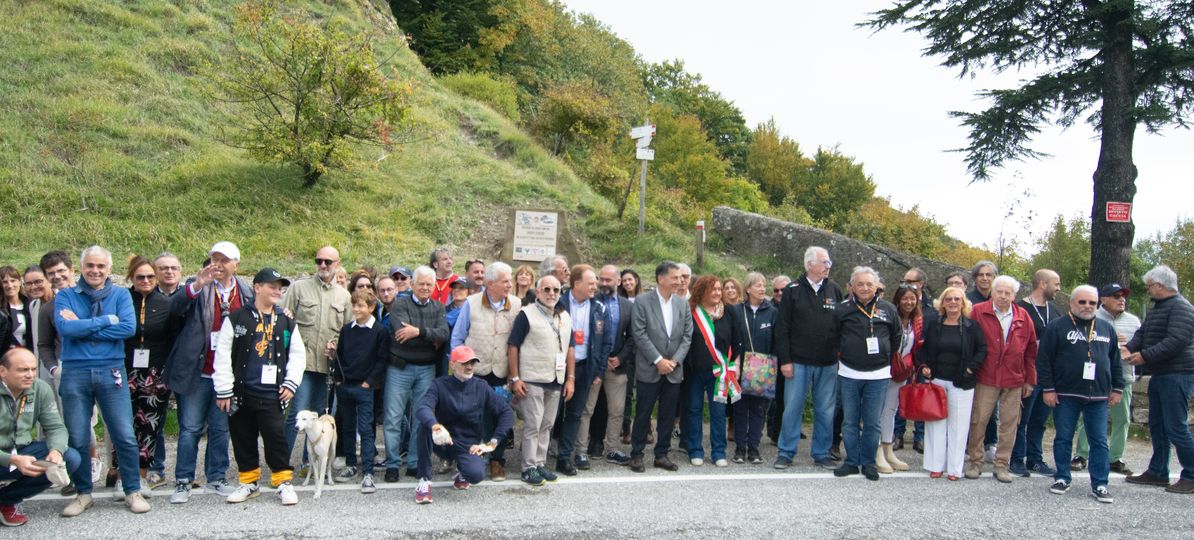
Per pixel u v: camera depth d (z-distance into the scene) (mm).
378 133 13656
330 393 7051
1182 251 17500
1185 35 10578
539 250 12531
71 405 5379
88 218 11828
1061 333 6562
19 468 4949
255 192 13305
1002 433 6891
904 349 7141
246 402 5734
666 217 16391
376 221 13570
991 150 12641
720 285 7359
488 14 27109
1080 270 16219
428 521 5324
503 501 5859
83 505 5410
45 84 14938
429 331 6453
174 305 6008
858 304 6914
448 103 19750
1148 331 6824
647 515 5551
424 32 26172
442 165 16281
